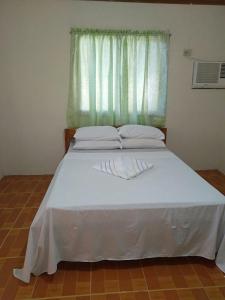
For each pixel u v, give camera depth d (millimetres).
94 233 1765
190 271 1838
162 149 3207
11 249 2051
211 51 3467
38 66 3312
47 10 3156
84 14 3199
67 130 3477
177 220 1792
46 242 1734
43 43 3246
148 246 1840
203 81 3555
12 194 3049
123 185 2064
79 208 1727
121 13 3230
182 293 1647
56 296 1612
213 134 3773
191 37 3393
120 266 1878
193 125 3711
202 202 1811
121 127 3369
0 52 3230
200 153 3830
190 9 3299
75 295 1622
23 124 3498
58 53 3291
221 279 1767
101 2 3178
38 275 1778
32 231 1741
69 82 3377
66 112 3496
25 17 3154
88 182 2117
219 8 3332
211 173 3793
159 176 2275
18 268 1836
